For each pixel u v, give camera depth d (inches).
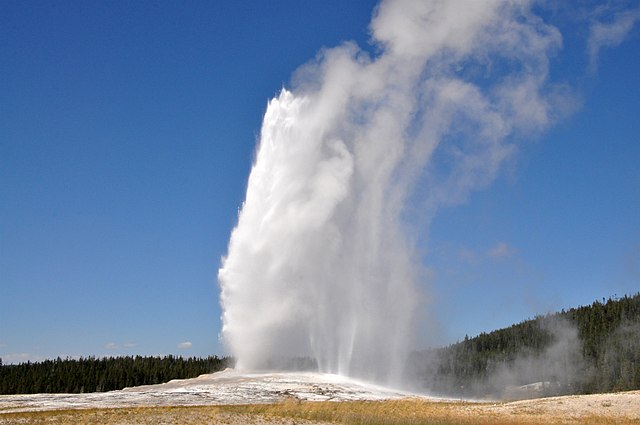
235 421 1606.8
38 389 5064.0
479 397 4658.0
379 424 1683.1
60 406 1995.6
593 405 2133.4
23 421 1485.0
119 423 1488.7
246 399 2208.4
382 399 2364.7
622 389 4584.2
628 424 1809.8
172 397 2252.7
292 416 1749.5
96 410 1798.7
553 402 2233.0
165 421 1544.0
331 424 1673.2
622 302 6117.1
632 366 4768.7
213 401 2151.8
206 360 5575.8
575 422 1825.8
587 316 6141.7
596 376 4965.6
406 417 1807.3
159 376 5255.9
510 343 6072.8
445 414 1961.1
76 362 5615.2
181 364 5541.3
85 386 5132.9
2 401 2197.3
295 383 2610.7
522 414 2026.3
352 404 2074.3
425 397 2723.9
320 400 2236.7
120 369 5349.4
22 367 5536.4
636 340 5265.8
